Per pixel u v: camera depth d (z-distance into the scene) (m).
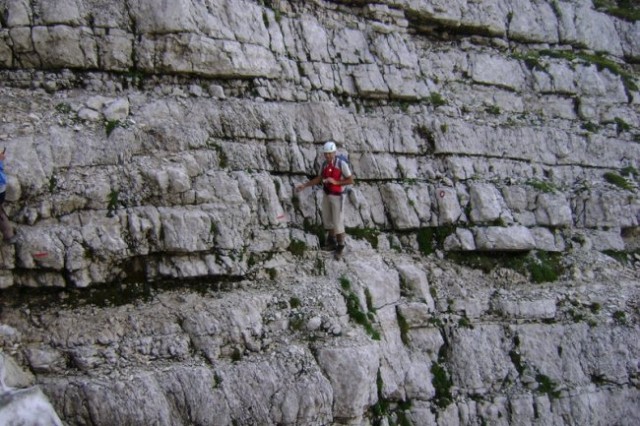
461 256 12.66
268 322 9.76
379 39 13.55
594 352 12.19
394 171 12.71
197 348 9.23
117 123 10.13
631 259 13.94
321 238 11.48
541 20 16.38
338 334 9.94
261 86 11.70
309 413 9.20
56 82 10.35
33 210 9.20
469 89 14.52
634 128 15.85
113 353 8.84
